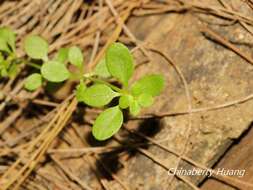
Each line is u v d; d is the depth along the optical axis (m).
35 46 0.18
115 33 0.20
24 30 0.21
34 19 0.21
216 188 0.18
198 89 0.18
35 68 0.21
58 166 0.20
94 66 0.20
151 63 0.20
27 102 0.21
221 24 0.19
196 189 0.17
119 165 0.19
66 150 0.20
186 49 0.19
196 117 0.18
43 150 0.19
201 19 0.19
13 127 0.21
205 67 0.18
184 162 0.18
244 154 0.18
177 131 0.18
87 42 0.21
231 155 0.18
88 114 0.20
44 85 0.21
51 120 0.20
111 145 0.19
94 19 0.21
